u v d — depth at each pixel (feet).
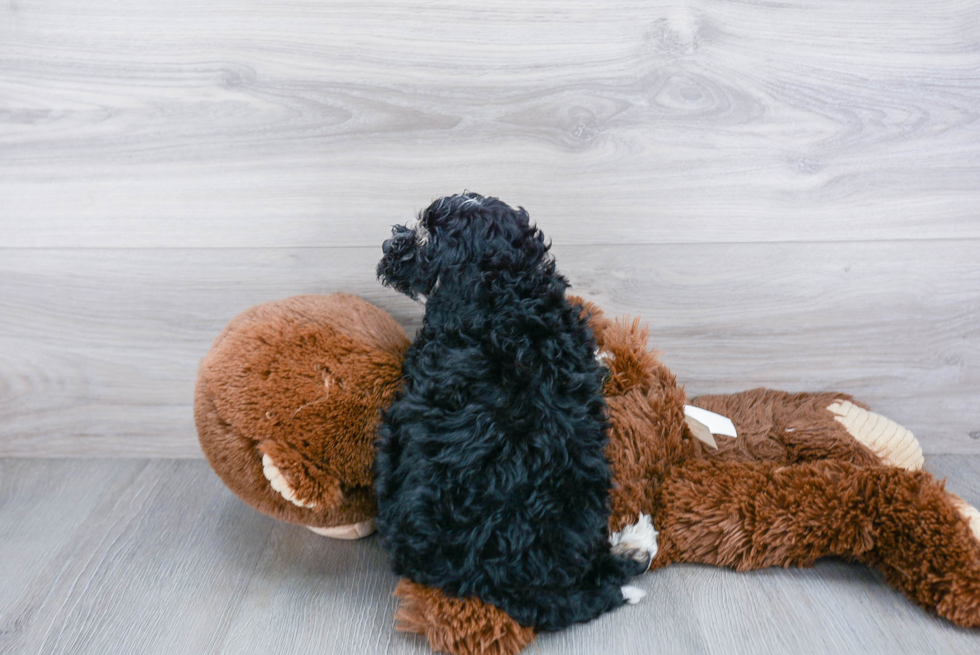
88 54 3.10
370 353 2.69
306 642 2.47
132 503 3.34
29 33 3.07
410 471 2.38
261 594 2.72
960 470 3.49
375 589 2.75
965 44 3.07
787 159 3.21
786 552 2.72
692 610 2.59
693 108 3.15
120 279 3.43
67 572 2.85
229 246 3.36
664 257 3.35
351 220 3.31
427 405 2.36
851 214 3.28
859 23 3.05
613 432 2.76
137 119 3.18
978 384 3.54
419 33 3.05
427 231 2.44
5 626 2.56
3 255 3.38
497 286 2.35
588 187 3.25
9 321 3.49
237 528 3.15
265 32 3.06
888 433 3.18
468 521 2.29
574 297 3.09
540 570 2.31
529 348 2.32
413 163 3.22
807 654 2.36
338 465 2.59
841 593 2.66
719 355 3.51
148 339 3.53
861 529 2.61
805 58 3.09
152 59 3.10
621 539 2.71
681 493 2.80
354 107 3.15
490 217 2.41
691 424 2.94
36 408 3.65
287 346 2.64
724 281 3.38
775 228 3.31
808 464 2.84
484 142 3.19
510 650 2.36
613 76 3.11
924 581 2.50
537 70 3.10
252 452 2.55
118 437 3.71
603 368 2.58
